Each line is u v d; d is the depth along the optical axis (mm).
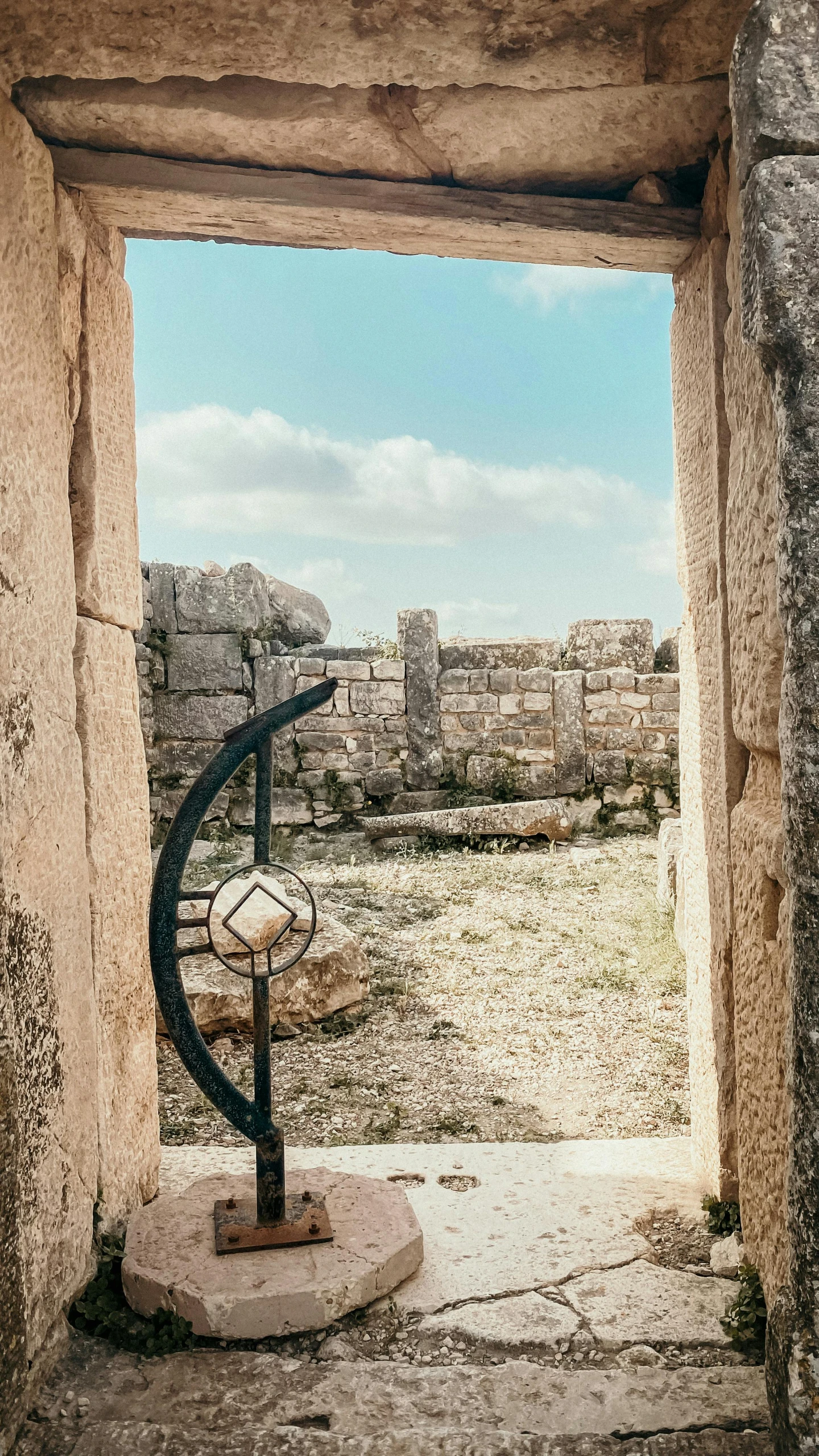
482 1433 1901
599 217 2699
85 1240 2396
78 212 2561
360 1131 3795
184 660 10773
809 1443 1559
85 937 2453
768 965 2203
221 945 4953
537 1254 2631
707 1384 2080
